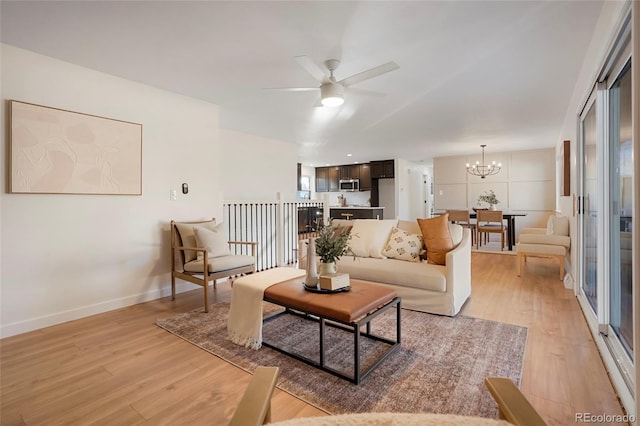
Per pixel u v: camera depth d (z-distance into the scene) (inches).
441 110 170.1
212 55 106.6
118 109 124.6
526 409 32.6
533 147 291.3
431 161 390.6
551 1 78.4
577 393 67.7
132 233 130.0
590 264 117.4
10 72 99.4
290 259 223.6
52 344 93.5
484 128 213.2
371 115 178.5
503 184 319.0
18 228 101.7
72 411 63.6
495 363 80.2
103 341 95.4
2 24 87.4
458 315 113.9
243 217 199.6
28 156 102.3
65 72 110.7
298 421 33.0
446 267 114.2
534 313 115.5
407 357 83.8
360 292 85.7
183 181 147.6
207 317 115.3
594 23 88.1
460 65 114.9
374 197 384.2
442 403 64.7
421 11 82.0
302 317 113.9
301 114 176.2
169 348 90.8
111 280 123.6
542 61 112.1
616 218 89.2
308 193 426.9
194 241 136.3
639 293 47.6
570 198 160.2
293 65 114.5
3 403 66.1
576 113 130.8
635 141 48.4
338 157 349.4
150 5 79.2
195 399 67.6
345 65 113.7
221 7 80.3
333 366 79.7
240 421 31.6
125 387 71.8
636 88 48.4
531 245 168.1
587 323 105.4
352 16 84.3
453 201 343.3
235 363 82.4
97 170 118.3
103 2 77.9
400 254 135.0
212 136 159.0
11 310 100.2
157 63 112.7
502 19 86.0
